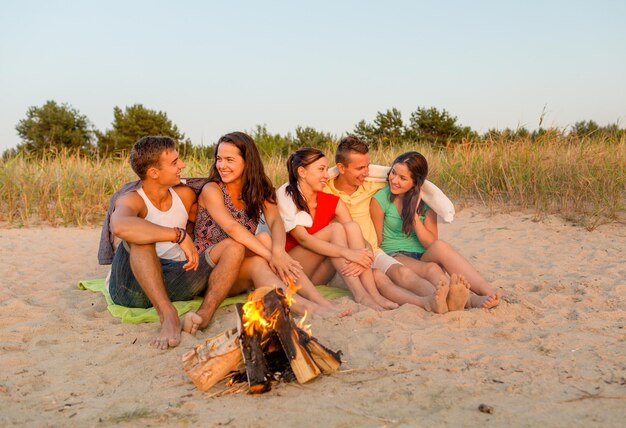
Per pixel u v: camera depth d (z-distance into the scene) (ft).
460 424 7.97
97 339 11.92
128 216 12.35
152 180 13.10
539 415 8.16
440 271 14.01
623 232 22.35
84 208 28.35
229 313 13.43
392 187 14.87
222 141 13.79
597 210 24.50
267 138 47.09
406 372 9.82
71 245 22.88
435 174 31.71
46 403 9.06
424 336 11.40
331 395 9.04
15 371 10.33
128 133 83.76
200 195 14.07
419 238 15.15
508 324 12.18
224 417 8.40
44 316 13.44
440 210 14.74
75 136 80.53
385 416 8.28
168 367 10.40
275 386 9.47
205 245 13.98
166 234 12.09
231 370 9.54
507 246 21.22
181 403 8.92
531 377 9.46
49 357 11.02
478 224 25.04
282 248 13.60
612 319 12.42
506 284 15.80
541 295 14.53
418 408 8.52
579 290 14.73
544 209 25.94
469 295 13.10
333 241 14.25
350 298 14.30
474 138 33.53
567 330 11.63
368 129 64.64
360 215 15.35
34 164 32.55
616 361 10.00
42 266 19.15
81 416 8.57
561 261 18.58
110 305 13.87
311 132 49.01
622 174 25.77
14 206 29.19
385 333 11.57
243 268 13.56
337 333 11.84
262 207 14.16
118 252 13.34
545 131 30.48
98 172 32.09
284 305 9.39
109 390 9.53
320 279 15.38
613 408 8.31
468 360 10.25
